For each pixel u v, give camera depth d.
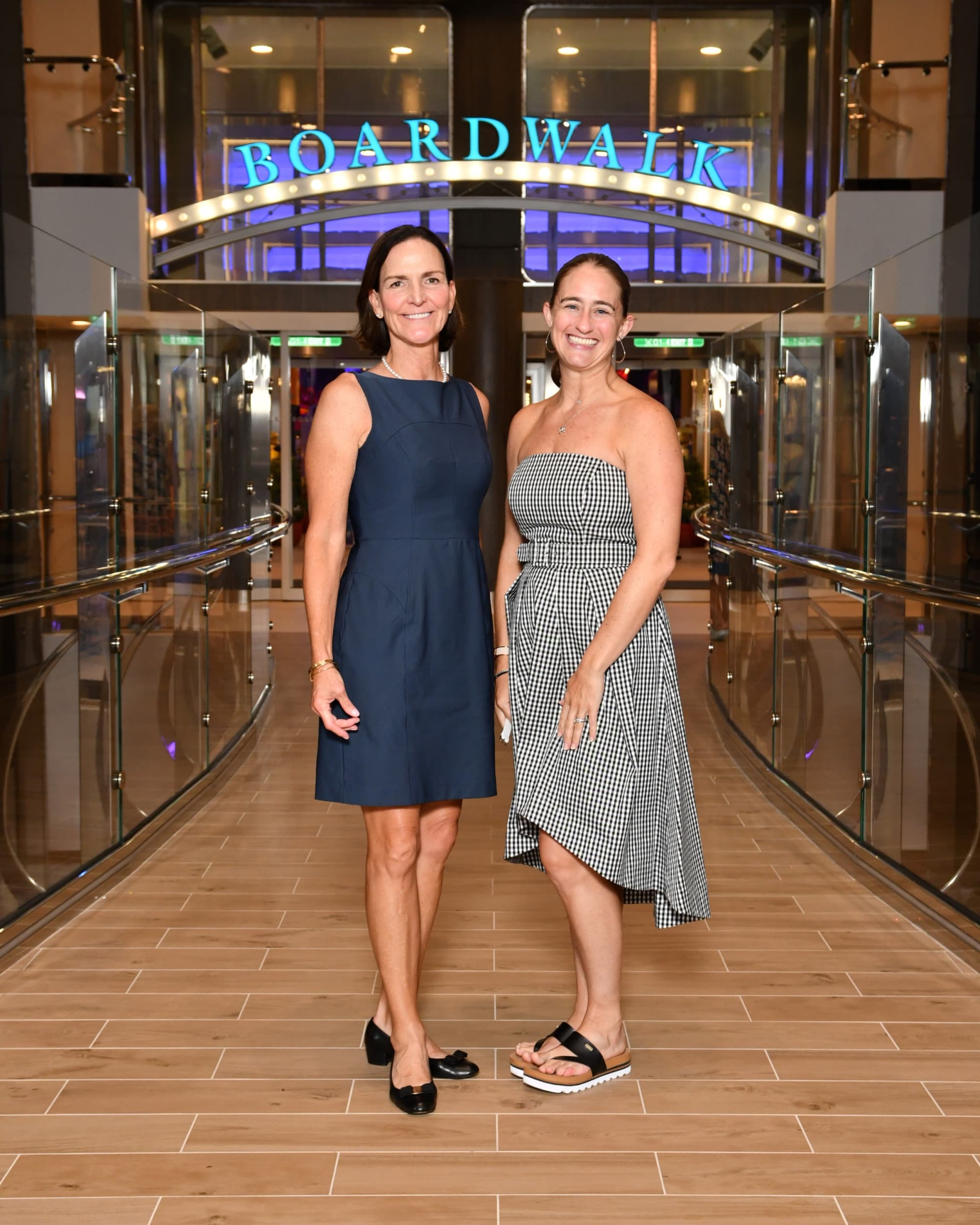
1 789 3.26
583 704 2.47
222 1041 2.78
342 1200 2.17
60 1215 2.12
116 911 3.63
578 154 11.22
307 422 11.50
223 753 5.57
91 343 3.72
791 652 5.06
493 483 10.46
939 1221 2.12
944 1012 2.94
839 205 9.98
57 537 3.51
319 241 11.10
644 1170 2.27
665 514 2.46
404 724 2.50
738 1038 2.80
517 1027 2.86
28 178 8.02
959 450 3.33
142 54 10.72
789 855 4.21
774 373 5.34
